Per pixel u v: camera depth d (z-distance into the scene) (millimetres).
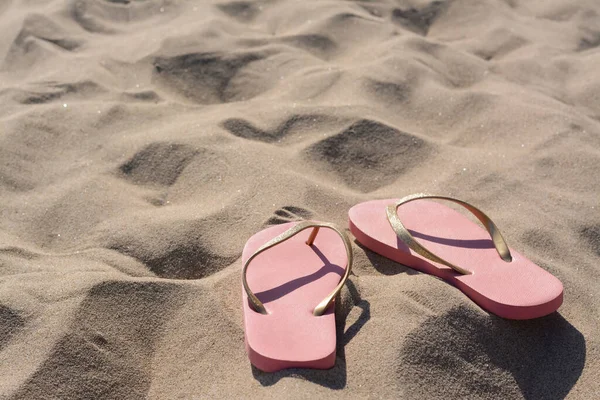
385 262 791
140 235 831
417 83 1211
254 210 869
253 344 651
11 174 958
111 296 722
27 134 1035
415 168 1007
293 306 698
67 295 712
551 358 702
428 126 1120
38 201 913
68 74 1221
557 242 852
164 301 733
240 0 1524
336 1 1521
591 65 1324
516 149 1041
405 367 651
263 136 1044
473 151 1031
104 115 1091
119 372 668
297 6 1505
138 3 1526
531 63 1320
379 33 1388
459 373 668
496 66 1321
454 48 1358
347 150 1019
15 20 1405
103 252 810
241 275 758
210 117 1088
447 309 698
